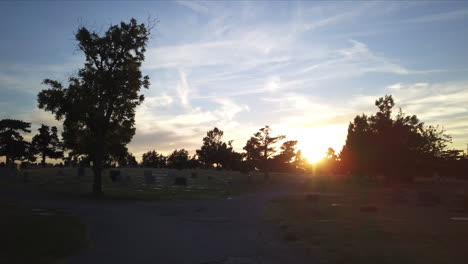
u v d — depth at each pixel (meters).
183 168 105.12
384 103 56.66
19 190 35.19
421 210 22.12
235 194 37.75
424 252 10.27
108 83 32.66
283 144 74.00
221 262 9.62
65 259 9.83
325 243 11.81
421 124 56.84
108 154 34.81
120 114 34.31
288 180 67.88
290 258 10.03
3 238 11.90
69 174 61.81
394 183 56.91
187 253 10.69
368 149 56.94
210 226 16.23
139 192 36.25
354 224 16.03
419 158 55.88
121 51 33.53
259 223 17.16
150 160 119.25
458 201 26.03
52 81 32.03
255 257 10.18
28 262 9.36
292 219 18.17
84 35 32.19
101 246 11.60
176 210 22.70
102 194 32.28
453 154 62.44
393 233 13.50
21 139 98.00
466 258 9.55
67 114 32.31
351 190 45.25
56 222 15.96
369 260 9.48
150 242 12.36
